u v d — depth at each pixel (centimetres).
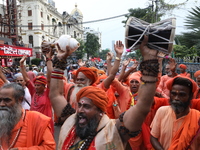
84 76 308
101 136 149
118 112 350
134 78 358
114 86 359
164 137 219
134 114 140
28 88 430
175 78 213
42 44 257
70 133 169
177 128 211
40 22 4194
